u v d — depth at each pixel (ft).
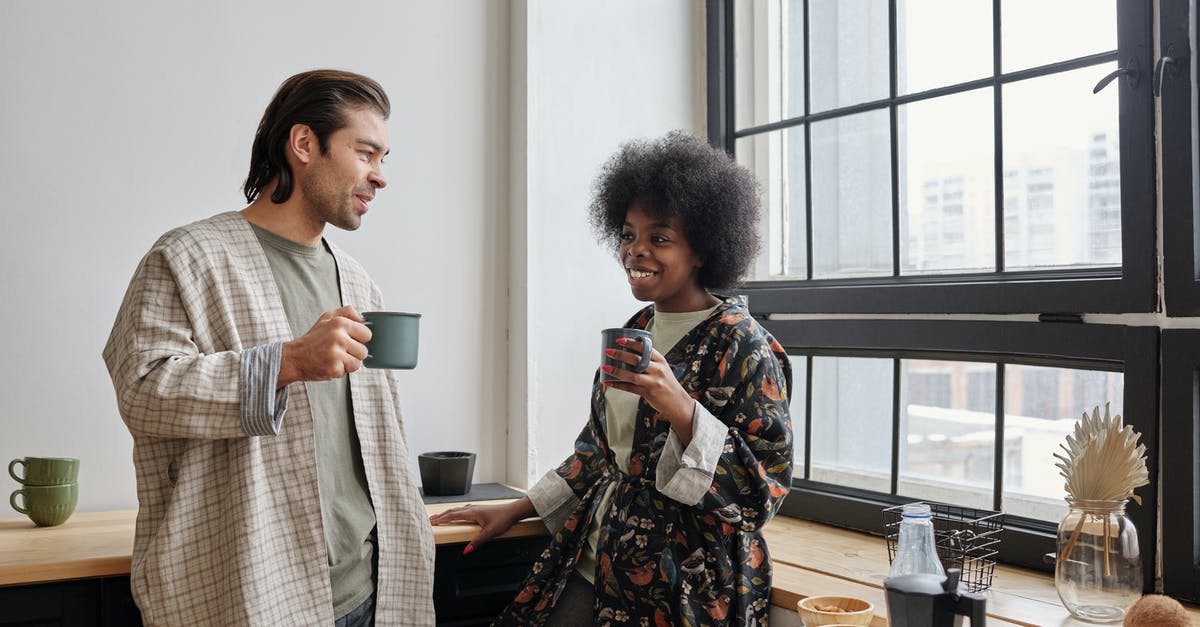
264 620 4.82
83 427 6.67
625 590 5.41
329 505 5.26
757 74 8.64
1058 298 6.15
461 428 8.02
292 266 5.33
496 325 8.19
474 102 8.10
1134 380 5.73
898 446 7.36
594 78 8.45
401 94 7.78
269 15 7.27
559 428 8.20
